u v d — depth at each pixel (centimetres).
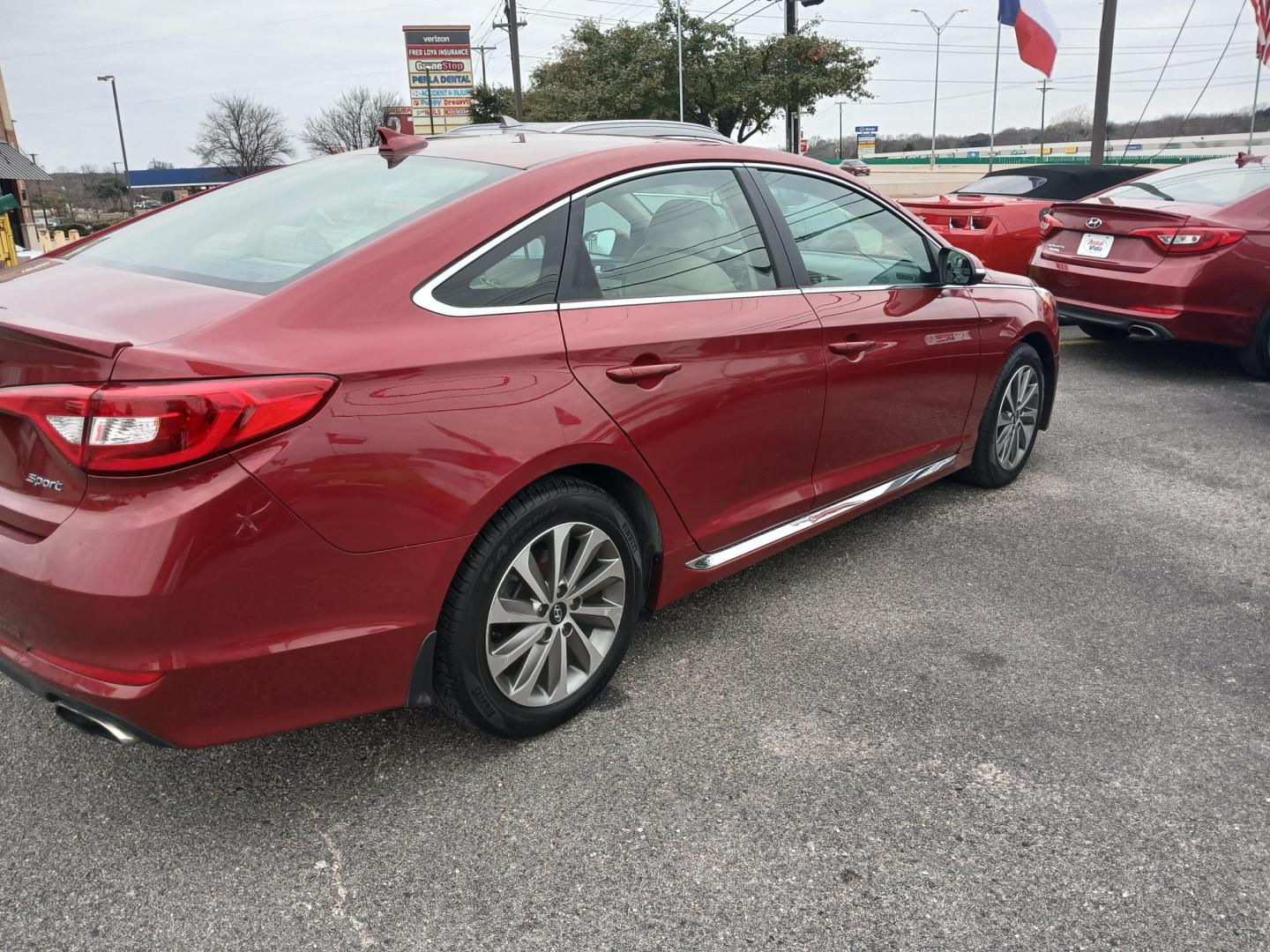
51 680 191
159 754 251
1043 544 395
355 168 288
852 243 345
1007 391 436
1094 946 192
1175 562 379
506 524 231
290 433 192
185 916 197
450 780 242
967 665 300
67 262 267
